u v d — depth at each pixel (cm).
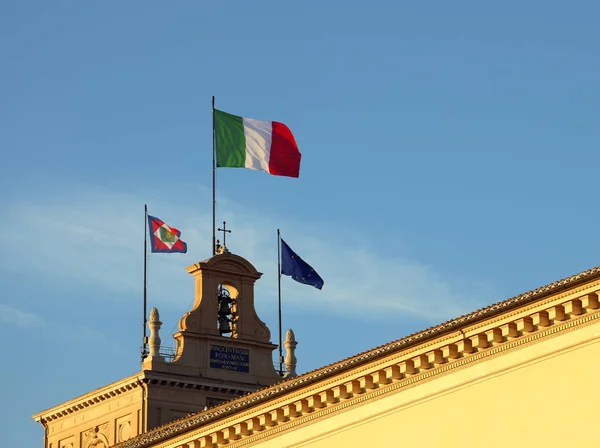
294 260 13925
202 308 13688
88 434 13738
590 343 8456
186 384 13362
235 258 13912
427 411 9162
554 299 8544
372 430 9431
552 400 8569
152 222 14012
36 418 14225
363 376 9469
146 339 13638
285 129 14075
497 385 8838
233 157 14012
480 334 8894
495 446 8781
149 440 10881
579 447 8412
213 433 10381
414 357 9200
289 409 9906
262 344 13812
